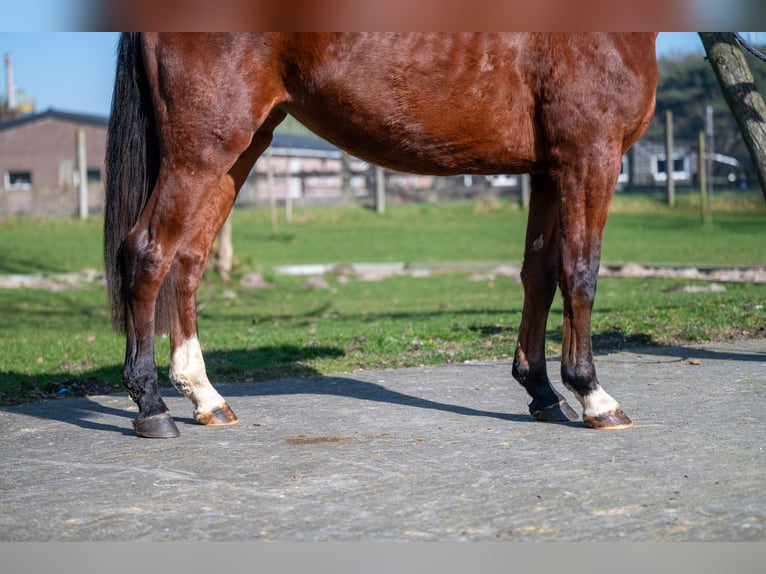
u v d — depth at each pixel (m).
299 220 36.06
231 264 20.91
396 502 3.92
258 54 4.93
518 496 3.94
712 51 8.40
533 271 5.51
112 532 3.65
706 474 4.16
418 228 33.41
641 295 14.72
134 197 5.20
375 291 19.23
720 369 7.05
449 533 3.53
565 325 5.20
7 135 46.88
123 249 5.12
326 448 4.95
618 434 5.02
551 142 4.99
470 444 4.92
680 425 5.17
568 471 4.30
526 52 4.92
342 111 4.96
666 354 7.96
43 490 4.26
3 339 11.45
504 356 8.48
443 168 5.17
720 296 12.57
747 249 23.73
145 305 5.16
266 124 5.64
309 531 3.60
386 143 5.05
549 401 5.49
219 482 4.32
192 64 4.89
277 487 4.21
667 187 36.38
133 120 5.17
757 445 4.65
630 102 4.95
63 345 10.45
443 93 4.89
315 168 48.09
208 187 5.02
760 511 3.63
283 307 16.91
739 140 39.06
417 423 5.54
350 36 4.84
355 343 9.60
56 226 34.41
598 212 5.01
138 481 4.38
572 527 3.55
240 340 10.66
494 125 4.98
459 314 13.44
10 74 76.50
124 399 6.89
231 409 6.14
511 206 38.31
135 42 5.16
